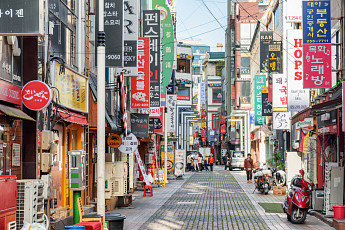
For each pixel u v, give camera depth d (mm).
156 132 37719
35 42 13633
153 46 29828
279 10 46438
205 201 24828
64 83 16391
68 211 16594
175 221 17594
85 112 19062
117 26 19469
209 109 122062
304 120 26016
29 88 12531
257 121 48438
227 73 103125
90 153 21484
